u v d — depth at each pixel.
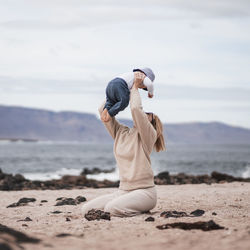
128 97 6.27
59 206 8.25
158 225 4.88
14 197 10.59
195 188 12.14
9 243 3.60
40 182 19.20
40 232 4.57
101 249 3.63
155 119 6.58
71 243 3.88
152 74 6.50
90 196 10.36
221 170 42.50
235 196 9.01
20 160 62.53
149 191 6.32
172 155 94.00
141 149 6.29
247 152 121.94
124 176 6.41
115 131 6.61
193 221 5.25
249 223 5.02
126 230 4.60
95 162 61.06
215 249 3.57
